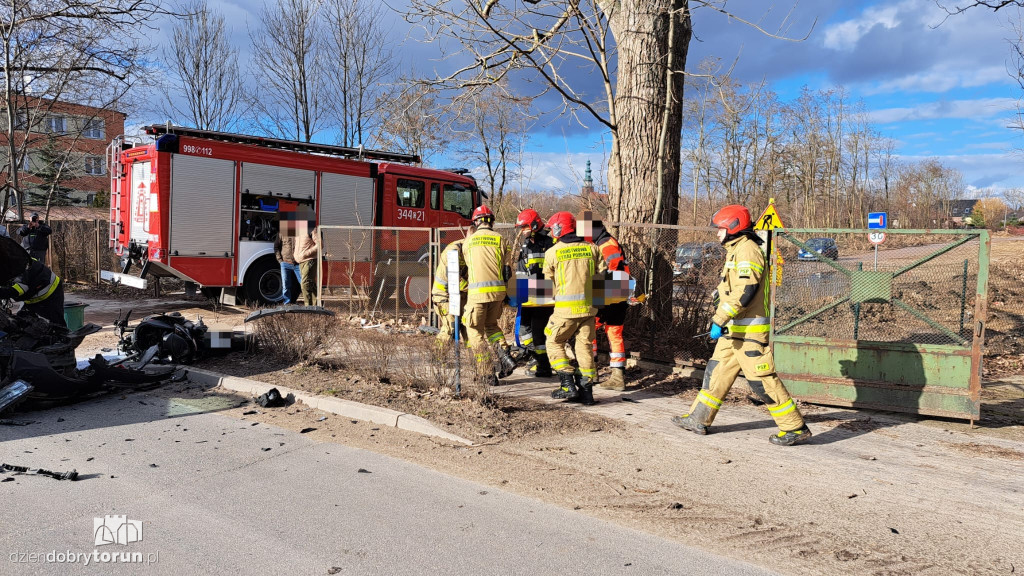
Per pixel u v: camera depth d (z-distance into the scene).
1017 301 13.75
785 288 6.33
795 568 3.16
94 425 5.43
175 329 7.59
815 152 43.38
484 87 8.82
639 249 7.90
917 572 3.14
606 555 3.26
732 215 5.01
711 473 4.43
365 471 4.41
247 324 8.49
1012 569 3.17
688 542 3.42
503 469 4.47
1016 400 6.56
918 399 5.74
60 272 16.66
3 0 15.06
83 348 8.70
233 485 4.13
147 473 4.32
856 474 4.45
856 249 6.24
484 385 5.98
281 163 12.65
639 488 4.15
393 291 11.18
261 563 3.13
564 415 5.77
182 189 11.62
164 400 6.29
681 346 7.46
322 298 10.98
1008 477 4.43
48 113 18.53
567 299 5.97
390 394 6.17
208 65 23.52
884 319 6.15
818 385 6.14
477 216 6.69
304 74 21.53
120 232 12.72
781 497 4.04
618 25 8.23
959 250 5.79
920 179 58.31
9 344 5.73
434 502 3.90
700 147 27.55
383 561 3.16
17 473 4.27
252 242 12.50
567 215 6.02
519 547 3.33
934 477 4.41
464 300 6.93
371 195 13.78
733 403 6.30
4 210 16.56
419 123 9.50
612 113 8.40
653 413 5.91
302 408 6.01
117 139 12.80
